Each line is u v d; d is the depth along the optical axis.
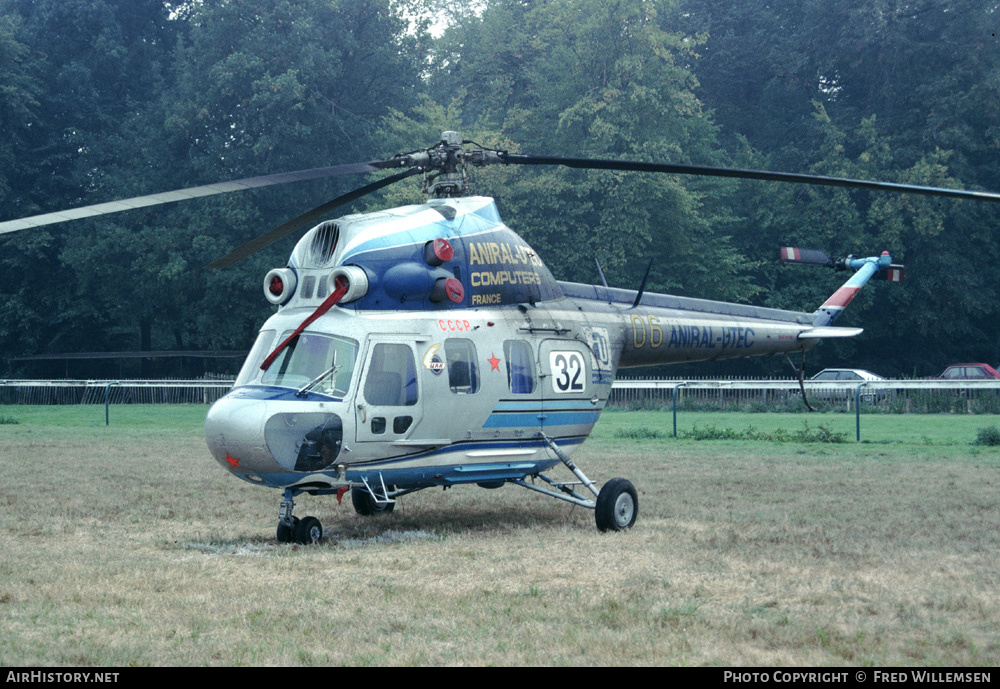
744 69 61.12
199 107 48.62
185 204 48.06
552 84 54.03
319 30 49.44
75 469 15.89
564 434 10.52
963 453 18.33
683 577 7.45
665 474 15.05
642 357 11.80
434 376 9.32
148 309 50.94
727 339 12.77
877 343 55.78
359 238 9.23
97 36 55.59
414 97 60.72
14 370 53.22
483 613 6.31
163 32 61.62
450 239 9.81
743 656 5.45
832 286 51.00
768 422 27.30
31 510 11.47
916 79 53.91
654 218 47.53
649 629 5.97
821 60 56.78
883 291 51.44
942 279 50.22
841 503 11.95
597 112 47.28
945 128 50.38
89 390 40.56
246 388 8.84
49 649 5.52
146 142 50.75
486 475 9.90
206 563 8.09
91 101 54.12
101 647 5.55
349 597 6.76
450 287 9.54
